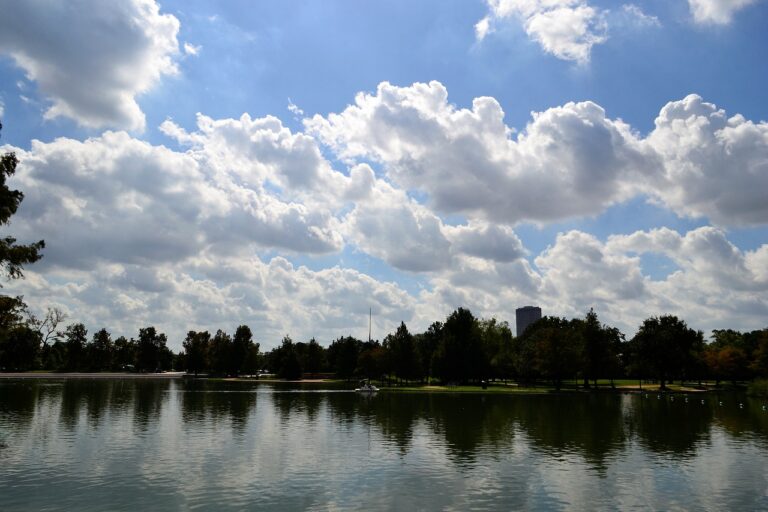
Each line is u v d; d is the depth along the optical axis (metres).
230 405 73.19
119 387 115.19
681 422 57.12
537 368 125.75
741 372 141.00
